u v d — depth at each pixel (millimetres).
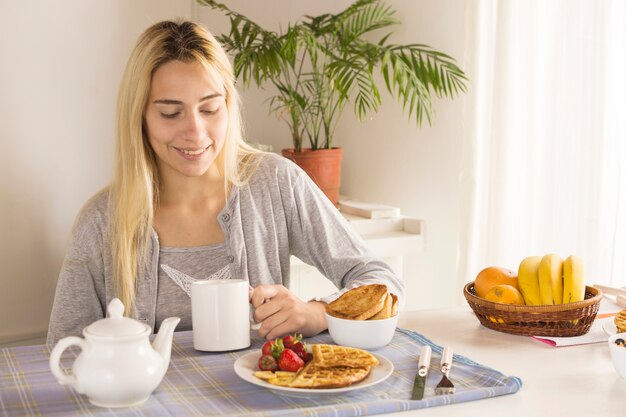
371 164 3115
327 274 1760
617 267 2195
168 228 1660
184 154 1543
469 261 2568
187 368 1229
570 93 2281
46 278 2885
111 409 1052
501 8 2412
